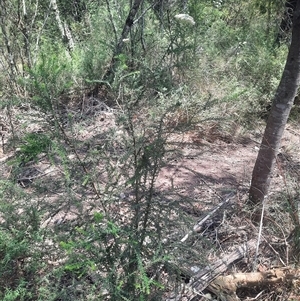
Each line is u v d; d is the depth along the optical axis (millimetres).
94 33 5367
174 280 1977
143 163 1748
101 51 4715
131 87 1857
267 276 2256
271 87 4754
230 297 2166
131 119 1775
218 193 3160
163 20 4762
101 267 1812
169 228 1902
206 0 5629
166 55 3650
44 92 1683
